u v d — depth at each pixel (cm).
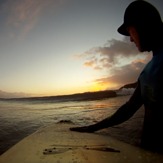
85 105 1602
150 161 153
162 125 156
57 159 170
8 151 212
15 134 590
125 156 171
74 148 201
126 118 216
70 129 315
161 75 144
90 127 294
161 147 165
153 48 157
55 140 245
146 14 149
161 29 152
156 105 152
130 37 170
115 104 1374
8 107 1880
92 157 172
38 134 291
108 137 260
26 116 1025
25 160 174
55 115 996
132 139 386
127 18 158
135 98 201
